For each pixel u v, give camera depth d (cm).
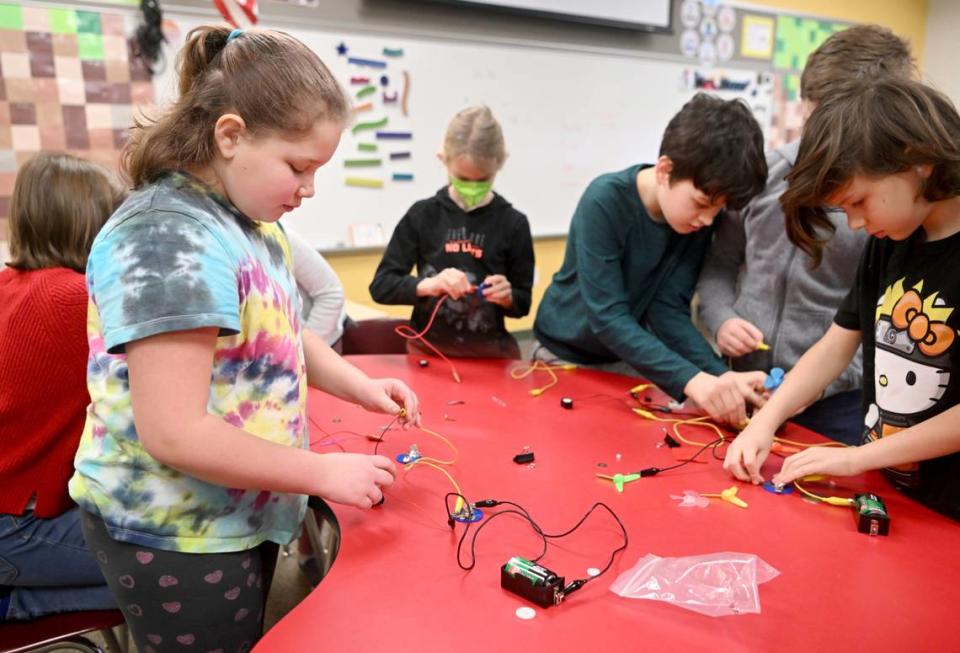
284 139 80
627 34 434
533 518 97
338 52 342
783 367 162
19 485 113
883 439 105
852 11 532
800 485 109
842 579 83
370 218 369
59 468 115
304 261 181
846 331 124
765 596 79
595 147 443
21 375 113
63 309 115
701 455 120
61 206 122
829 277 158
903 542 92
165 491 86
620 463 117
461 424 134
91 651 117
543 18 396
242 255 86
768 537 93
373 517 97
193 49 85
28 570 114
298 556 204
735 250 172
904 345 110
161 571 88
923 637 72
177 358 76
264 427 91
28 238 123
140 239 77
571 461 117
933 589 81
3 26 276
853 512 100
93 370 87
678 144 139
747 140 136
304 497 102
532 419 137
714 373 158
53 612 116
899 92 95
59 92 290
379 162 365
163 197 81
